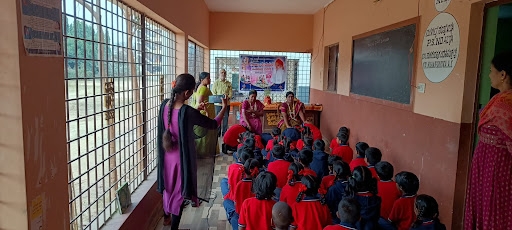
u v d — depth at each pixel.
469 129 2.64
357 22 5.05
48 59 1.27
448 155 2.77
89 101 1.97
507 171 1.91
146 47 3.12
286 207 1.88
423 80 3.16
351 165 3.06
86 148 1.92
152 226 2.95
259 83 8.07
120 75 2.48
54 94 1.31
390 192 2.48
